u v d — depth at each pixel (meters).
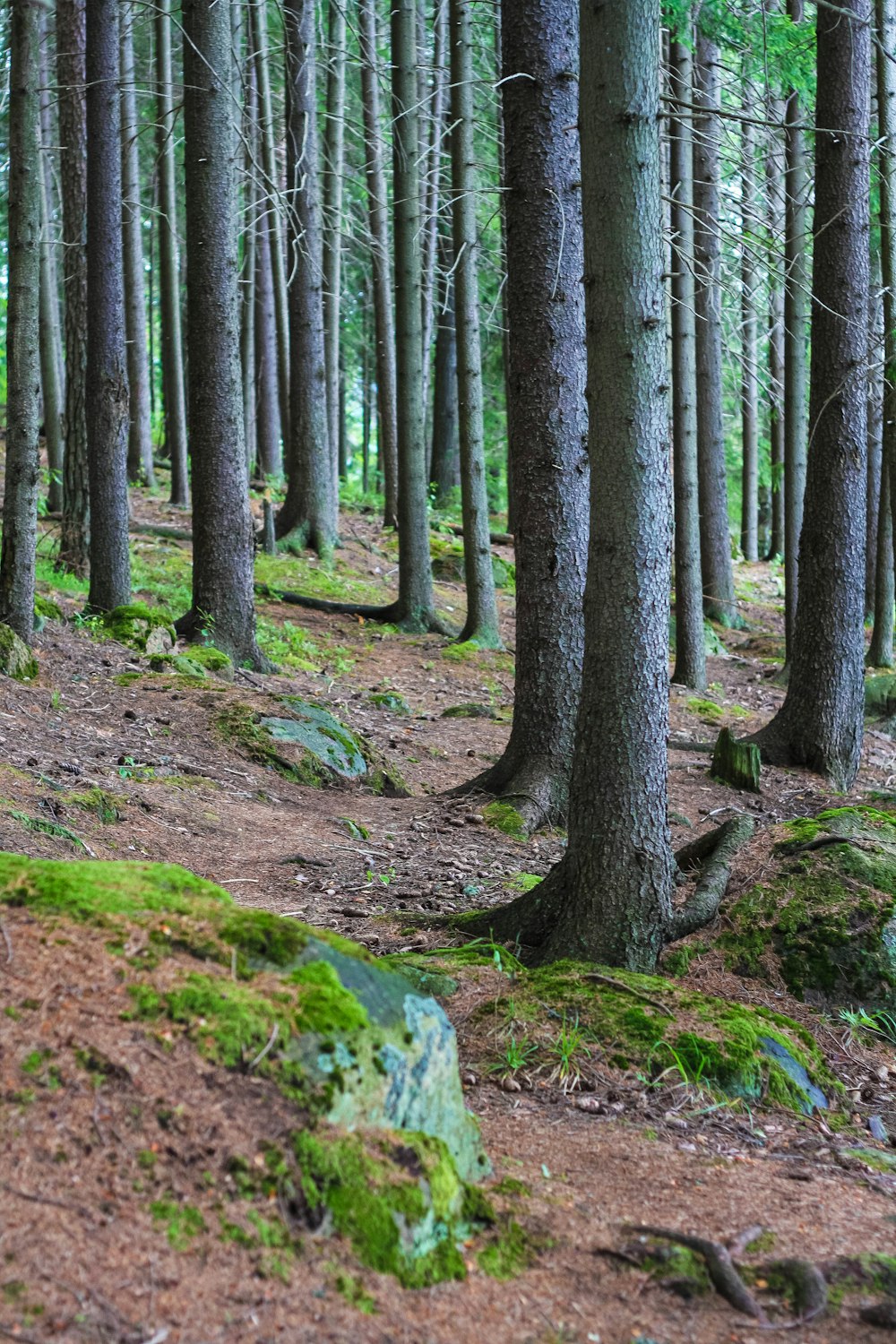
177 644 11.51
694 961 5.27
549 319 8.27
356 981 2.97
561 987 4.66
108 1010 2.63
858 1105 4.47
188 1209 2.32
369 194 18.55
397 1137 2.72
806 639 10.91
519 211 8.23
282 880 6.51
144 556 16.83
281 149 22.25
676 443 15.17
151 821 6.86
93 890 3.07
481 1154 3.15
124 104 19.70
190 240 11.52
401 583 16.28
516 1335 2.40
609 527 4.93
